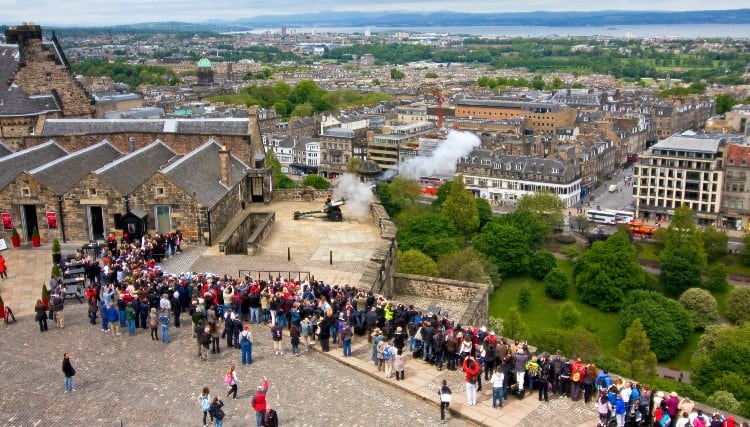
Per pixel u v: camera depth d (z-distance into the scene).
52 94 130.75
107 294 59.69
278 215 100.06
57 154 104.19
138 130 110.88
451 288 80.00
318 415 47.00
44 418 45.59
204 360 54.97
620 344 159.50
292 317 57.62
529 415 47.88
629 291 193.88
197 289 62.84
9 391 48.91
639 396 46.69
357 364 55.00
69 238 87.00
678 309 177.75
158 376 52.06
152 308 58.47
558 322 193.25
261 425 43.81
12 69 126.62
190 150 109.69
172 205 85.12
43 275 75.50
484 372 53.69
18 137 111.38
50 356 54.91
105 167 88.19
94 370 52.66
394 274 82.44
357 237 89.62
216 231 87.94
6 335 59.06
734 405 111.25
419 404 49.62
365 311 60.28
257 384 51.31
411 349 57.28
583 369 49.72
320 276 74.31
